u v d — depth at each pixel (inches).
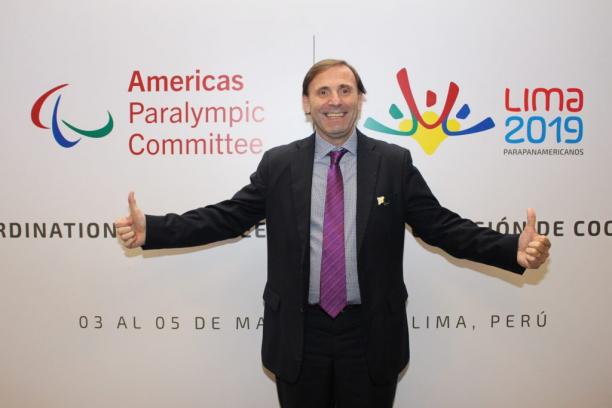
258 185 54.4
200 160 68.4
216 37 67.0
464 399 71.2
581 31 67.3
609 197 69.0
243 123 68.0
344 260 49.5
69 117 68.1
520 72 67.4
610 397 71.5
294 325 49.7
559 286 70.2
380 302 49.7
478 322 70.6
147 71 67.4
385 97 67.2
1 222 69.4
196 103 67.8
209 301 70.3
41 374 71.2
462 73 67.1
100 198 68.8
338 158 51.5
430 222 52.0
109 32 67.1
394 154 52.3
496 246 48.4
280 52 67.0
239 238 69.7
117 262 69.8
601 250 69.7
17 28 67.2
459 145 67.9
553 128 68.1
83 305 70.4
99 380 71.1
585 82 67.8
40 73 67.5
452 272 70.1
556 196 68.7
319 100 49.8
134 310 70.4
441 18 66.6
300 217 49.5
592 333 70.9
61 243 69.6
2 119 68.2
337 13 66.4
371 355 49.6
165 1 66.7
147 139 68.2
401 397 71.1
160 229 49.9
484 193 68.4
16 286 70.1
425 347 70.7
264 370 70.8
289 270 50.0
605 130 68.4
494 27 66.8
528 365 71.1
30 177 68.7
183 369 70.9
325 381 51.9
